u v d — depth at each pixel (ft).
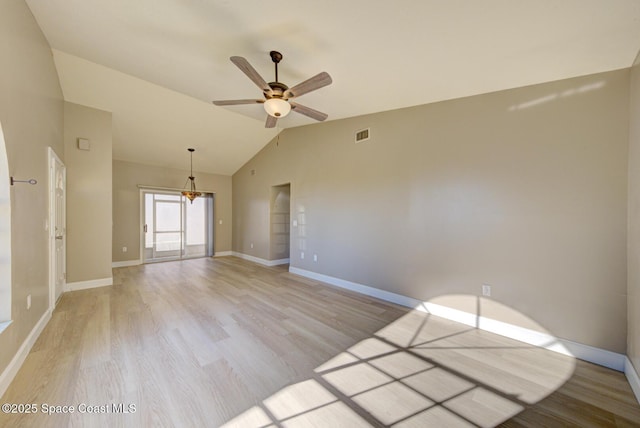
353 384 6.07
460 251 9.54
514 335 8.30
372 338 8.32
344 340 8.18
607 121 6.82
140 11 6.39
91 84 12.34
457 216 9.62
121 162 20.15
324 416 5.10
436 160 10.21
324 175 15.30
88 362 6.77
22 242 6.91
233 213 25.90
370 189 12.71
